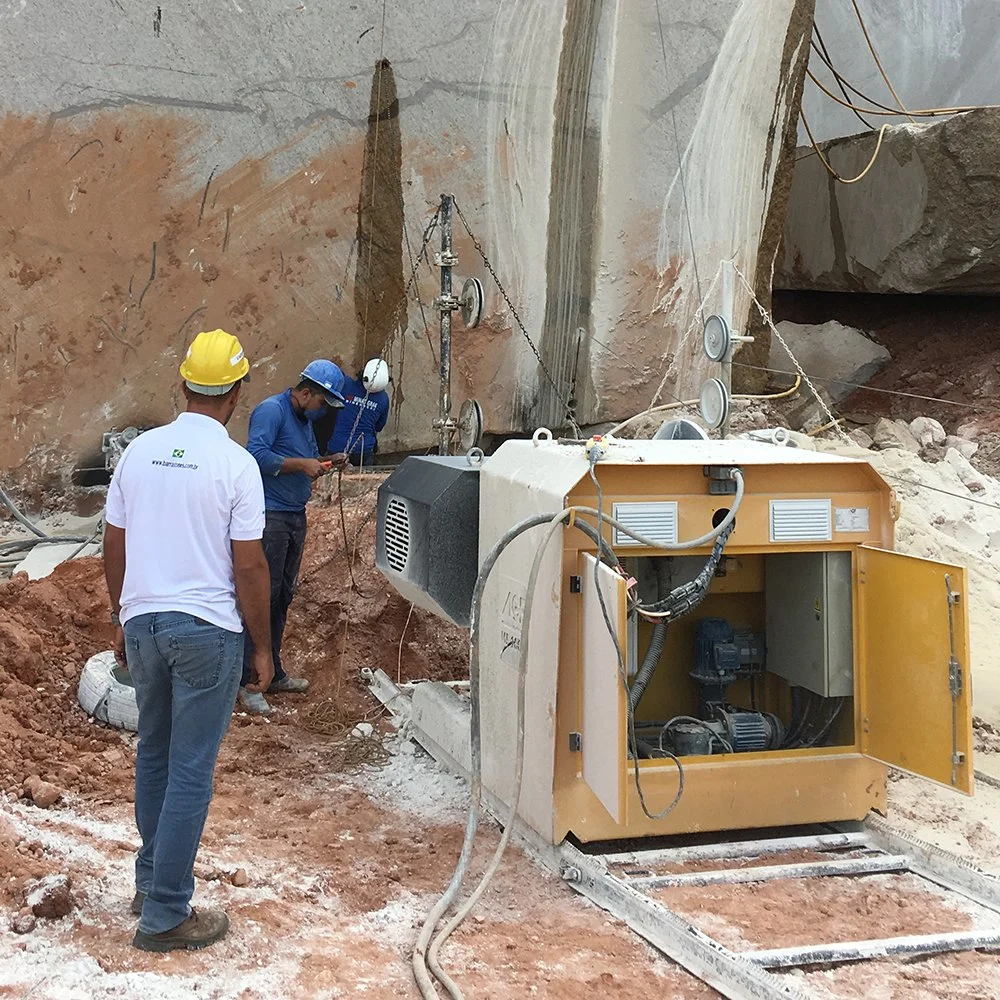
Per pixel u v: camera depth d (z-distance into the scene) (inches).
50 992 113.9
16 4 319.6
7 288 341.4
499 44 366.0
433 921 145.1
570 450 177.5
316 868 164.9
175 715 127.6
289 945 135.3
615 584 149.0
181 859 126.3
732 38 392.8
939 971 137.6
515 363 398.3
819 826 184.5
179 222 350.9
